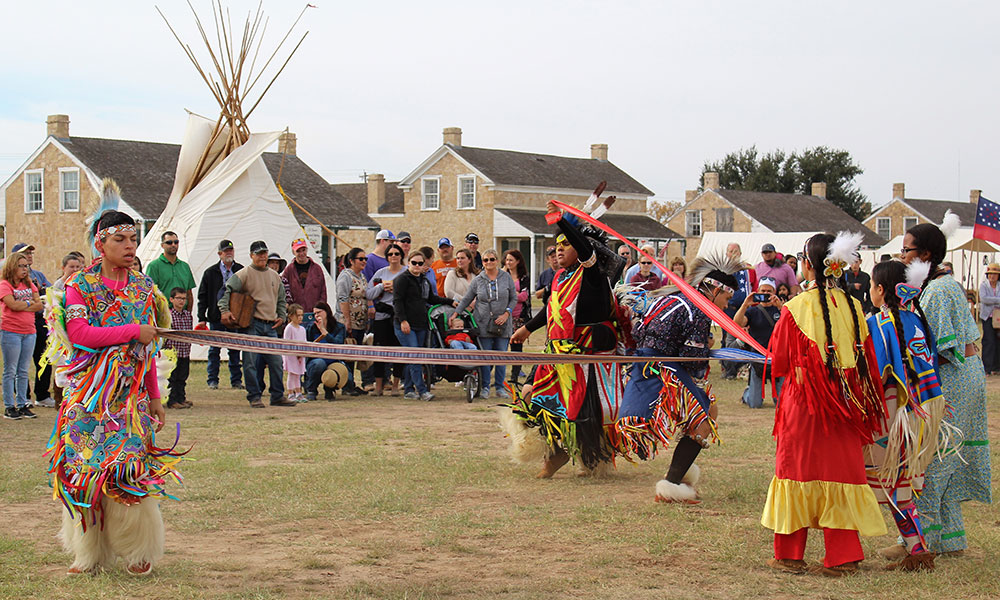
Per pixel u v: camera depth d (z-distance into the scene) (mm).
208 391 14445
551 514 6762
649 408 7207
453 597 4973
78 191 43250
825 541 5426
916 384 5523
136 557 5172
